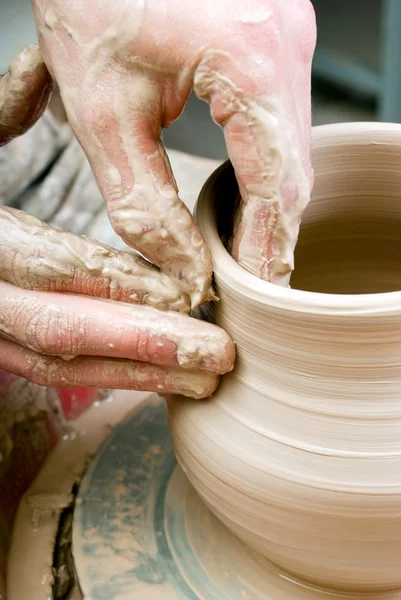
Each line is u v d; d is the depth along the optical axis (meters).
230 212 1.01
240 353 0.89
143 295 0.93
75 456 1.36
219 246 0.90
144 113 0.85
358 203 1.19
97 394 1.49
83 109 0.85
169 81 0.84
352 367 0.78
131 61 0.82
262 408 0.87
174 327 0.90
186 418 0.96
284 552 0.91
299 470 0.83
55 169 1.77
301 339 0.79
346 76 3.12
